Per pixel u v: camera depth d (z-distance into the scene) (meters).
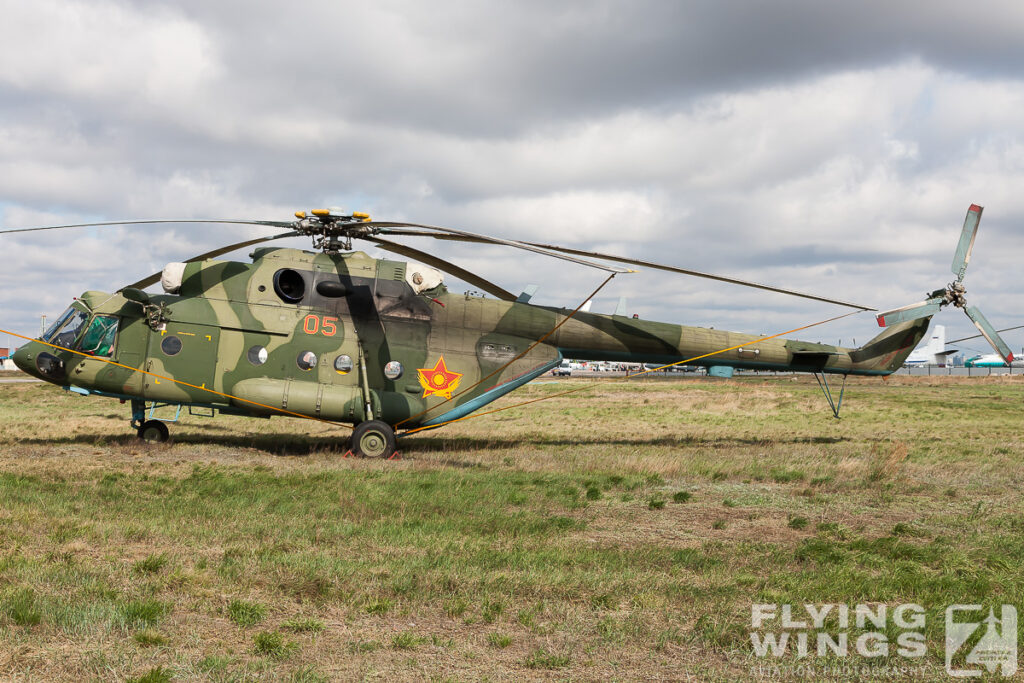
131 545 7.97
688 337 19.86
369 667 5.00
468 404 17.48
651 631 5.76
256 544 8.12
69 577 6.57
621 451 18.33
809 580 7.23
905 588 7.00
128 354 16.20
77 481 12.02
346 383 16.73
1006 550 8.62
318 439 19.27
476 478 13.28
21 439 17.83
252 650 5.23
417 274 17.34
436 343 17.39
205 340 16.33
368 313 17.05
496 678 4.87
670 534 9.48
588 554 8.02
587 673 4.99
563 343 18.70
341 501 10.67
